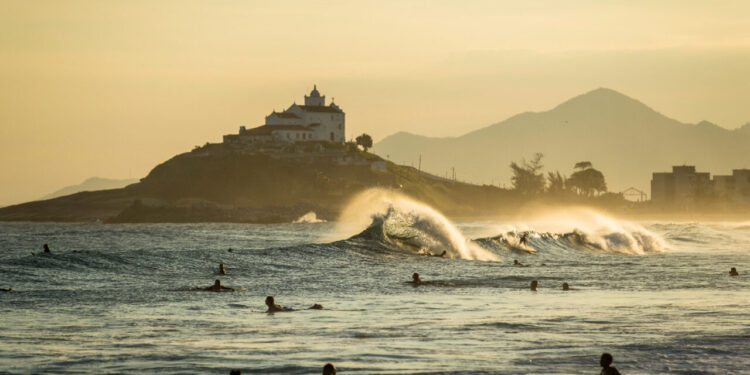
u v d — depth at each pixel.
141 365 43.44
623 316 61.41
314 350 47.53
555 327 55.97
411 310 64.50
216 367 43.16
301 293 76.38
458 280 91.06
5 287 73.56
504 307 66.62
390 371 42.47
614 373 39.19
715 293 77.88
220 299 70.25
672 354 46.97
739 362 45.16
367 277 93.25
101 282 79.62
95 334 51.94
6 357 44.59
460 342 50.25
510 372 42.44
